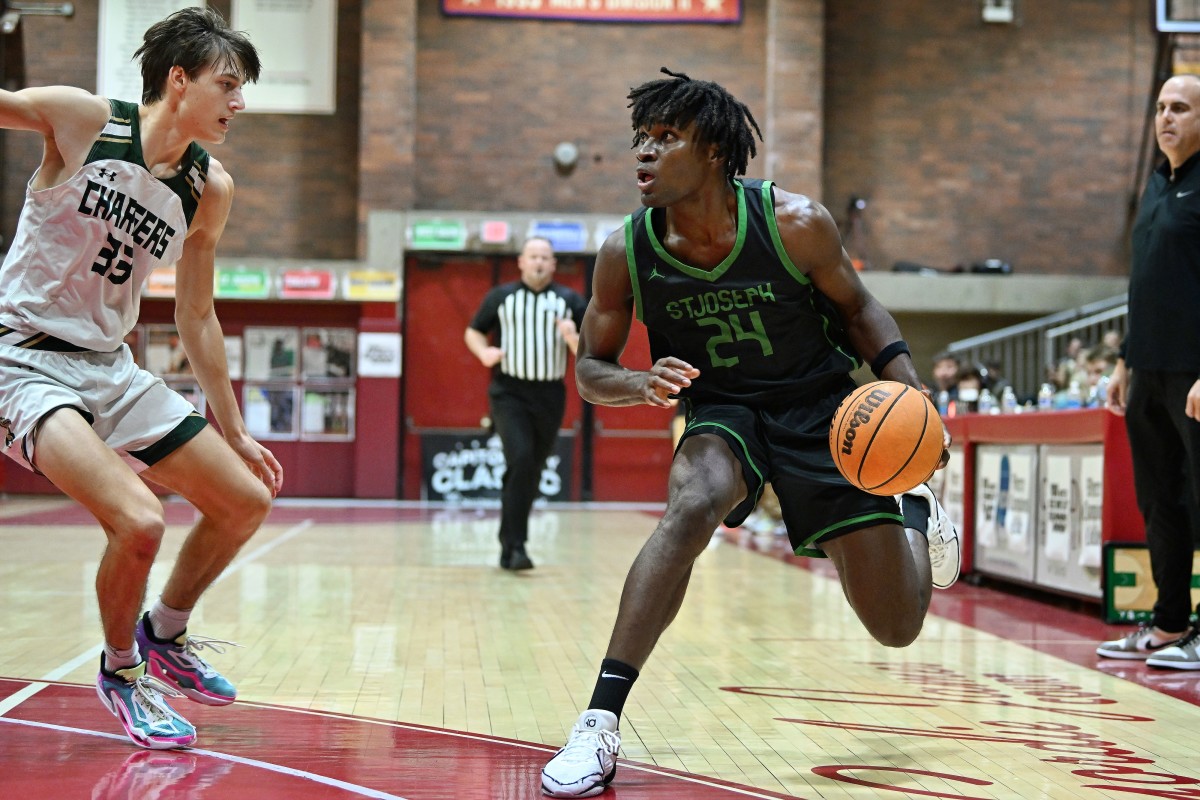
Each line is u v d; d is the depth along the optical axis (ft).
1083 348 43.75
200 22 9.45
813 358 10.03
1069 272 51.70
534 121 50.42
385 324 47.78
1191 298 14.28
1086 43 51.75
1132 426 15.21
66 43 49.39
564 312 24.29
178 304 10.50
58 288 9.32
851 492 9.54
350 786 8.66
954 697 12.59
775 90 49.29
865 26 51.34
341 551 28.73
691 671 14.10
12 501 47.55
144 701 9.72
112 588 9.10
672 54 50.70
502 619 18.06
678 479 9.33
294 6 49.96
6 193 49.57
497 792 8.58
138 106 9.57
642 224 9.71
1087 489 19.45
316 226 50.24
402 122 48.65
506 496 24.79
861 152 51.24
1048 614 19.74
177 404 9.81
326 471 49.01
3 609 18.42
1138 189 51.52
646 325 10.11
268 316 48.93
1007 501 22.65
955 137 51.52
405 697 12.24
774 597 21.21
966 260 51.42
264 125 50.11
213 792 8.40
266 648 15.28
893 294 48.24
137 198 9.39
